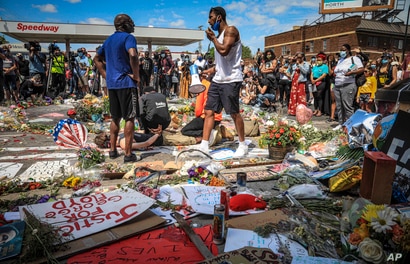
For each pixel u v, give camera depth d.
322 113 10.08
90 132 6.82
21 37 28.44
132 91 4.42
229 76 4.67
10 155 4.97
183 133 5.82
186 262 2.14
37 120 8.15
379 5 23.14
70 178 3.63
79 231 2.42
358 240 2.25
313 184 3.54
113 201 2.90
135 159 4.65
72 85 14.41
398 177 3.20
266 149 5.48
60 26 25.77
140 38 29.45
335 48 30.50
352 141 4.66
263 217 2.79
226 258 2.13
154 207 3.01
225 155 4.96
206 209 2.91
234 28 4.49
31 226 2.37
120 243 2.37
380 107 4.06
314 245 2.35
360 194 3.16
